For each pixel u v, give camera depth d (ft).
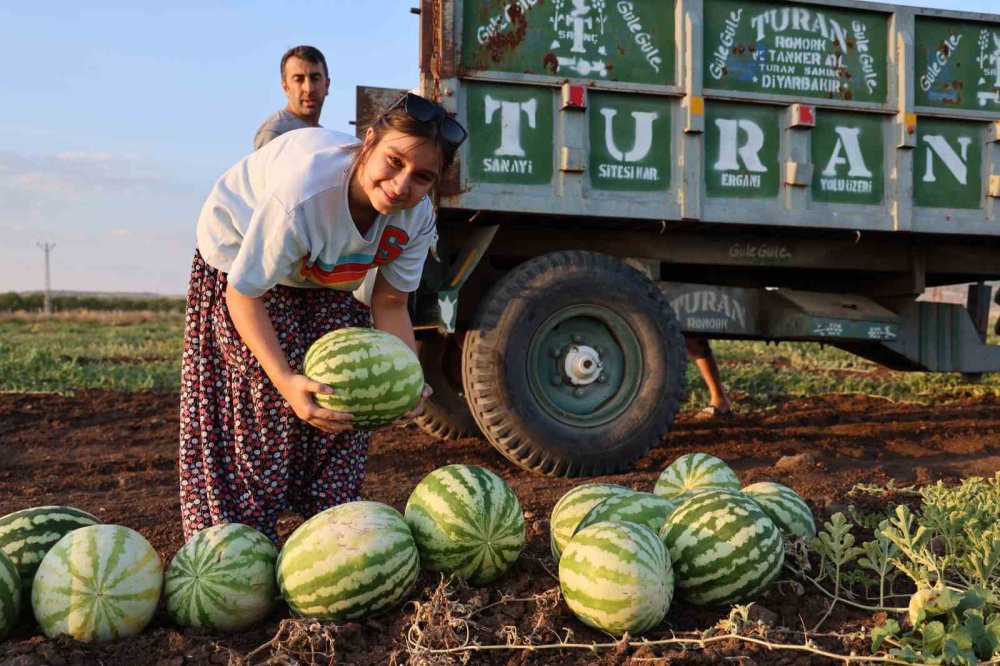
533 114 20.57
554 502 17.02
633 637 9.68
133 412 32.96
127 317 130.82
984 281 31.19
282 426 11.19
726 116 22.06
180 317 134.62
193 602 9.76
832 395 37.63
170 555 13.46
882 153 23.32
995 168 24.23
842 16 22.81
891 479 18.75
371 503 10.18
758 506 11.04
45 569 9.55
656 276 23.26
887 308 27.02
